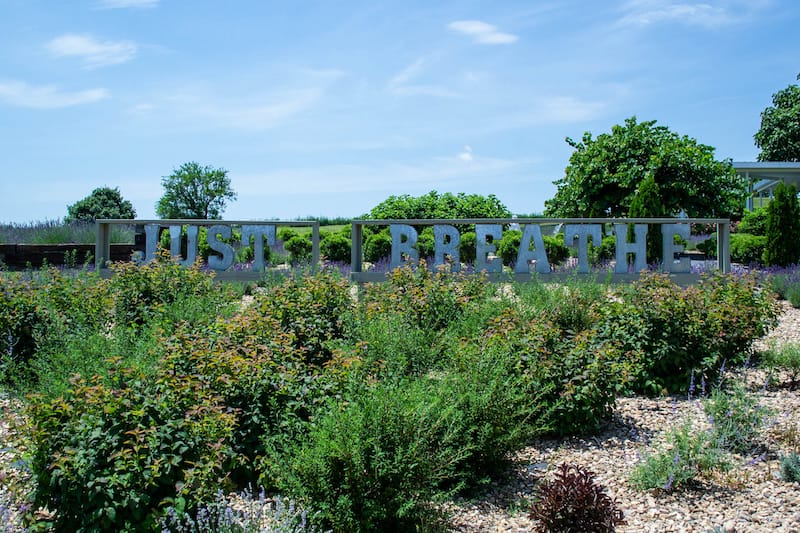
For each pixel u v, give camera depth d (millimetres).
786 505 3932
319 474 3414
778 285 10766
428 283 7508
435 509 3760
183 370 4430
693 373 6105
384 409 3576
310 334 6082
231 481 3855
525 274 10922
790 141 34250
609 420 5402
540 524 3490
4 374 5621
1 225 17641
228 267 11500
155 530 3279
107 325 6895
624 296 6957
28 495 3570
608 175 17656
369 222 10953
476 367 4602
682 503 3992
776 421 5180
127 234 16969
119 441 3459
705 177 16891
